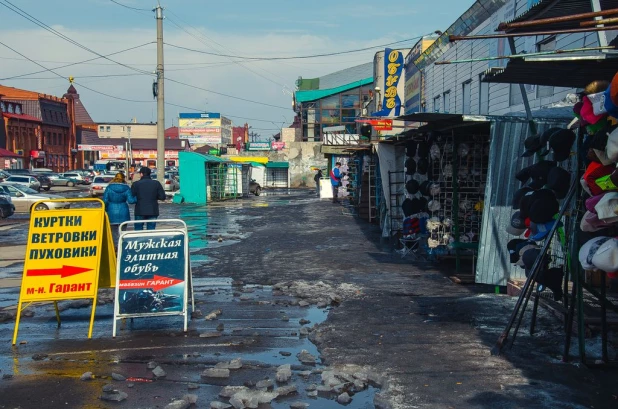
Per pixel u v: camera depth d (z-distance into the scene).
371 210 21.56
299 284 9.92
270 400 5.09
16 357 6.31
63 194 47.06
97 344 6.75
